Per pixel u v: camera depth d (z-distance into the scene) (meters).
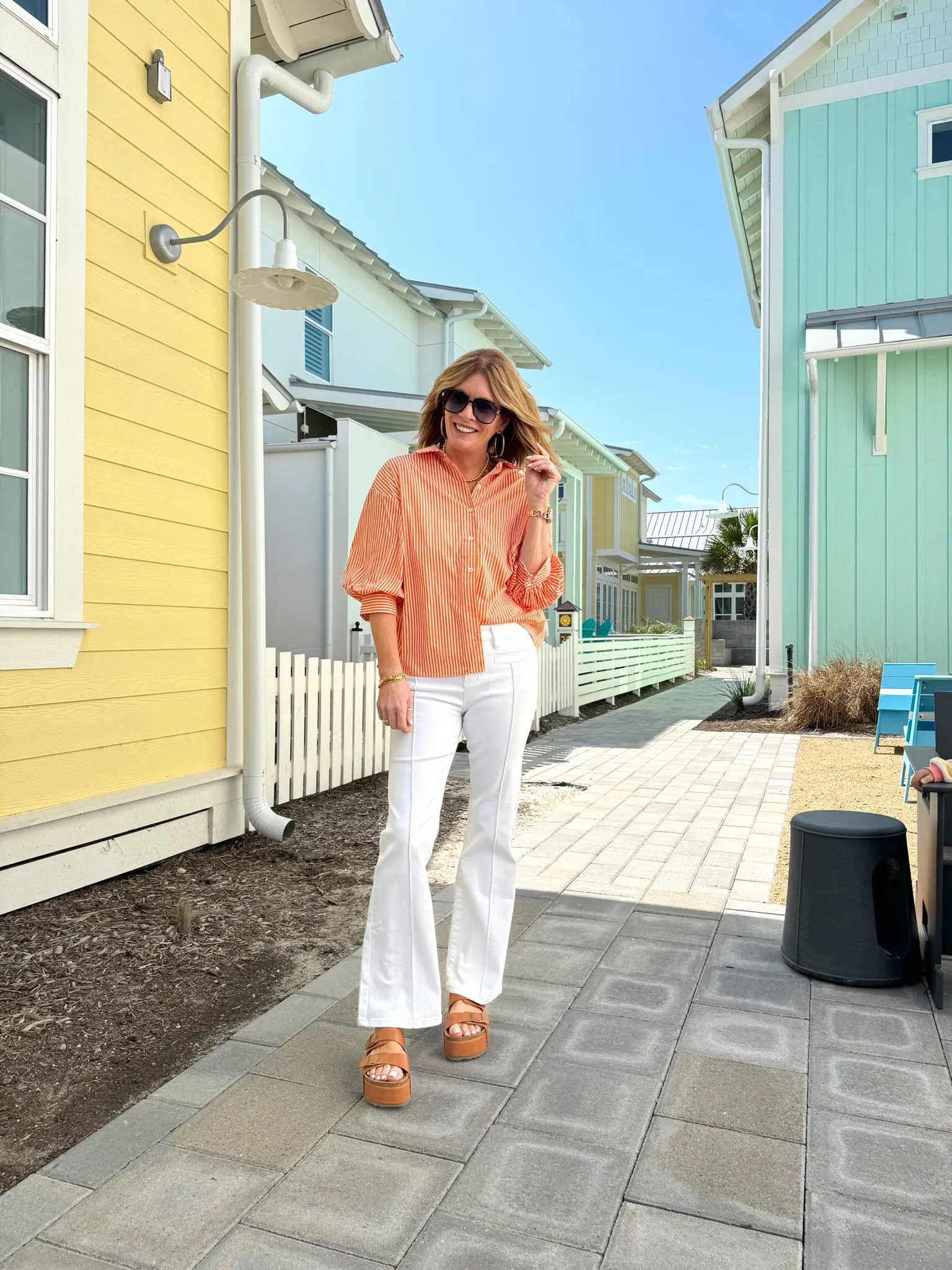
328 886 3.86
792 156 10.29
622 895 3.70
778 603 10.34
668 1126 1.96
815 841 2.81
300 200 10.55
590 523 24.89
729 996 2.67
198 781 4.24
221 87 4.54
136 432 3.94
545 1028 2.45
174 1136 1.91
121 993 2.72
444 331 14.62
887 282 9.98
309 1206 1.67
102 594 3.75
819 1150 1.87
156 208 4.06
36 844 3.39
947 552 9.65
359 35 5.23
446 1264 1.52
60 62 3.44
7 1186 1.76
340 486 8.53
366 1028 2.47
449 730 2.23
